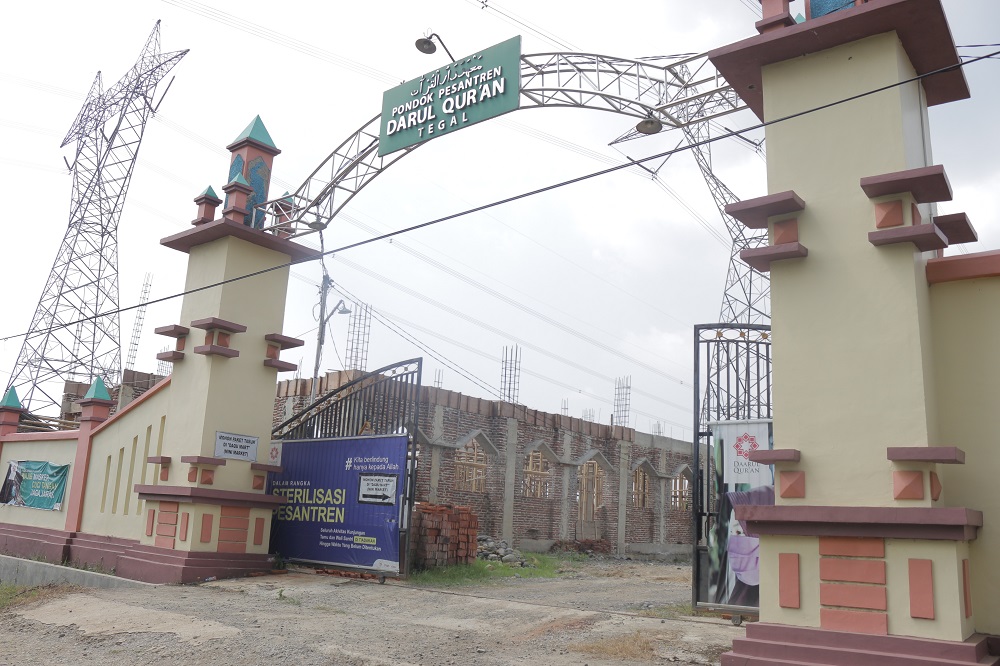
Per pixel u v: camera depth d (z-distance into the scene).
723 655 7.05
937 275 7.61
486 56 13.77
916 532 6.62
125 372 26.44
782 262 7.89
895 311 7.20
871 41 7.78
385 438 14.51
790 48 8.09
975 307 7.50
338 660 8.34
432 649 8.70
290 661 8.38
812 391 7.47
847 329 7.40
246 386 15.21
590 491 29.81
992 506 7.12
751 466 10.53
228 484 14.69
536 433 27.48
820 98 7.98
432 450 23.80
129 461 17.00
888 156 7.48
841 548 6.98
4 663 9.05
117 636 9.90
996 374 7.30
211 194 16.08
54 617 11.37
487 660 8.16
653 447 32.72
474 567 16.80
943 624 6.43
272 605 11.48
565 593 14.79
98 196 41.69
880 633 6.66
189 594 12.51
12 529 20.19
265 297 15.76
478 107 13.73
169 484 14.87
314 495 15.41
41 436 20.47
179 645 9.26
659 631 9.18
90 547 16.78
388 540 14.01
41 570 16.77
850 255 7.52
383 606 11.38
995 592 6.97
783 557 7.25
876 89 7.55
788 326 7.72
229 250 15.27
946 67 7.84
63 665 8.83
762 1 8.41
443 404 24.44
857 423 7.18
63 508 18.89
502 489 25.64
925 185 7.14
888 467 6.95
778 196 7.68
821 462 7.29
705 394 11.09
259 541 14.99
